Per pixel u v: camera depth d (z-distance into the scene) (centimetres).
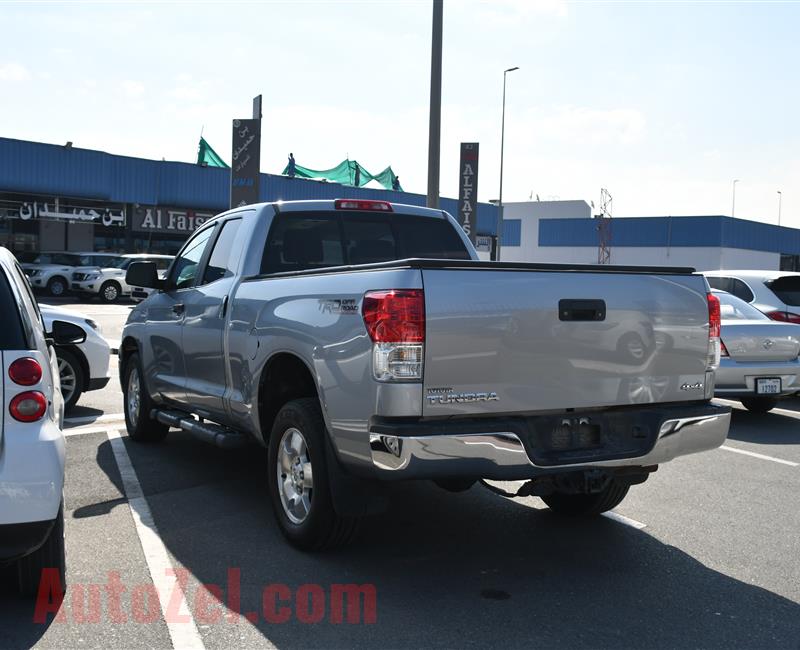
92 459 686
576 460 410
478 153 2777
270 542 479
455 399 388
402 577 428
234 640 350
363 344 394
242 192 2314
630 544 489
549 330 411
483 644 349
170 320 650
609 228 6662
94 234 3609
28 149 3297
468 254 646
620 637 359
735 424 908
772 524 532
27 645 343
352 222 602
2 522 337
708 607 395
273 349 475
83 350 883
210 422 619
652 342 442
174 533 493
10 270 383
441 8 1341
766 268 6894
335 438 418
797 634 365
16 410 348
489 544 486
